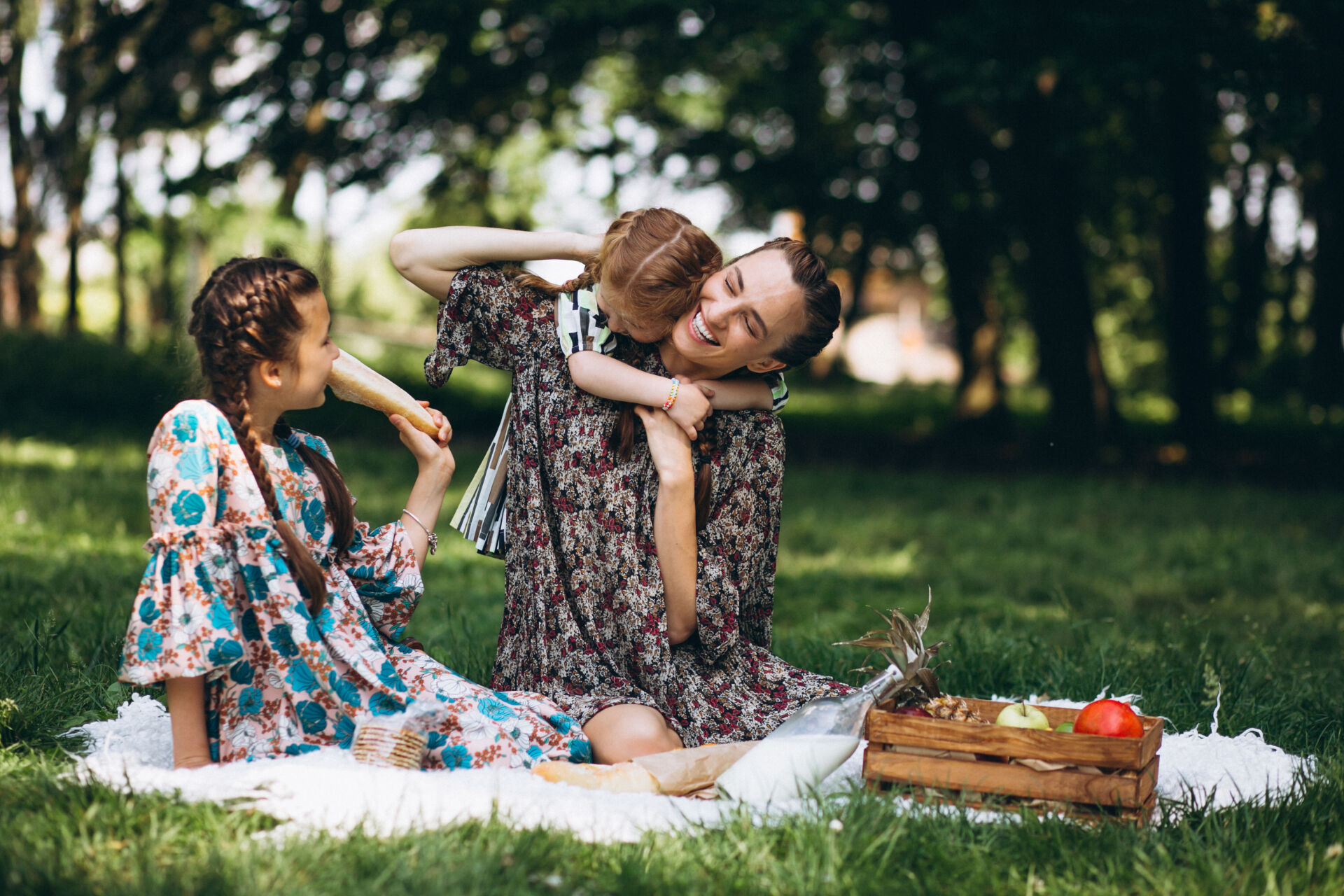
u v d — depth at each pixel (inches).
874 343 2295.8
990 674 164.4
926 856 90.7
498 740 110.2
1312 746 136.5
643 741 112.0
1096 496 441.4
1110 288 1039.0
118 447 445.7
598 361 115.0
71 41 672.4
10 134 743.1
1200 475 547.2
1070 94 560.4
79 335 647.8
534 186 788.0
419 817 91.1
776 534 126.7
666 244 109.8
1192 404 654.5
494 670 126.0
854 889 83.6
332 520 113.3
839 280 891.4
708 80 740.0
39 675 136.9
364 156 535.5
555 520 119.2
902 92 592.4
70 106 693.9
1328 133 462.9
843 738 107.1
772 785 104.8
